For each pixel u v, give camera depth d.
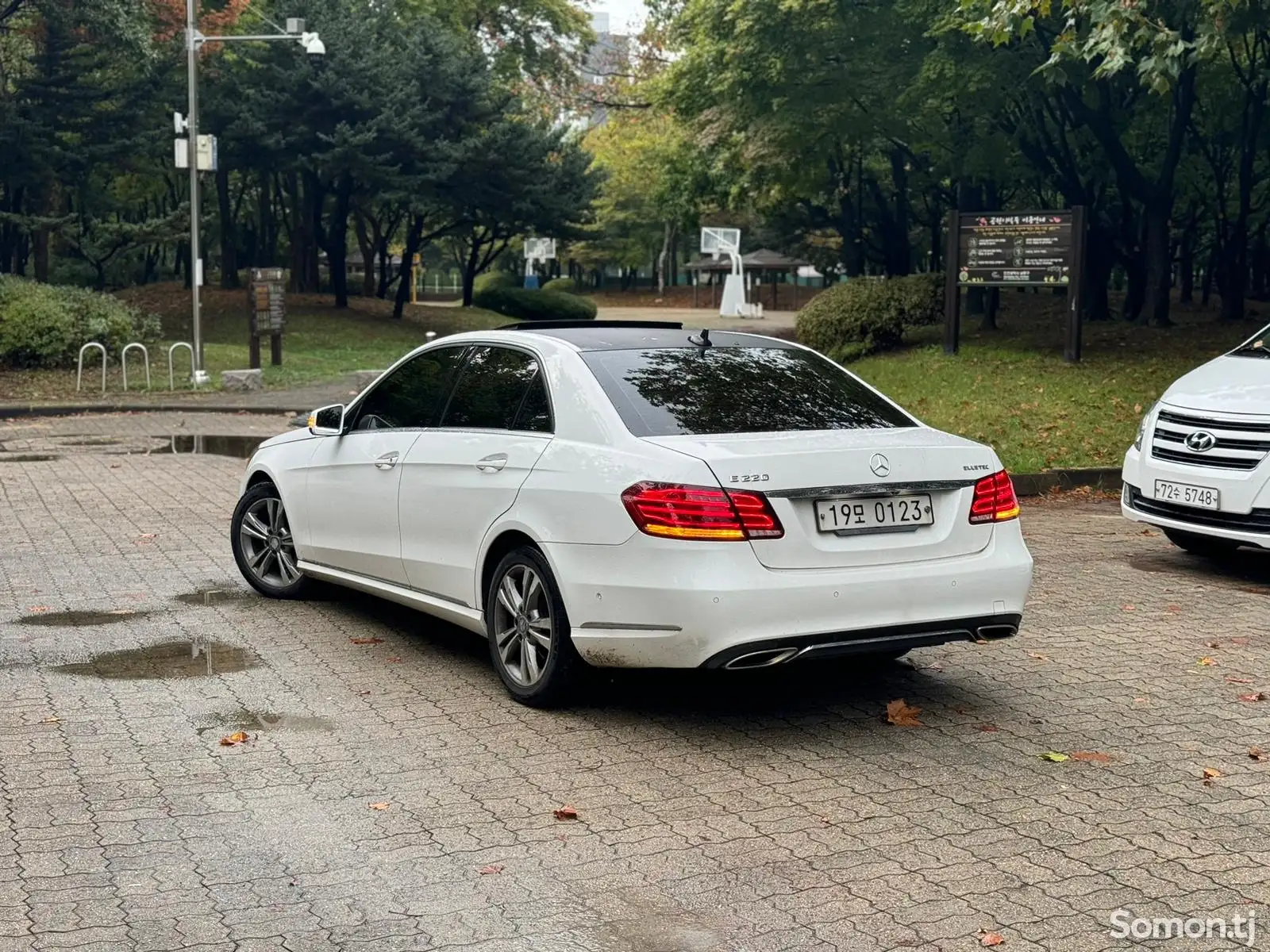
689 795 4.91
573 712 5.95
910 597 5.50
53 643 7.12
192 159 25.08
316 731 5.66
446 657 6.91
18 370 25.67
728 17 23.20
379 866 4.25
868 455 5.52
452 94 40.56
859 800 4.86
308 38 25.42
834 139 25.41
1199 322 24.52
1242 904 3.97
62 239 45.25
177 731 5.63
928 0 21.52
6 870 4.20
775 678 6.58
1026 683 6.48
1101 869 4.23
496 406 6.41
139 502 12.14
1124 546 10.27
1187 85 22.31
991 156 24.64
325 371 28.27
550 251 80.62
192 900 3.99
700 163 32.75
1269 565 9.55
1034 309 30.34
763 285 83.31
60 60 35.88
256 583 8.30
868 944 3.70
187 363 28.08
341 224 43.16
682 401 5.90
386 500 6.93
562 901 3.99
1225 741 5.57
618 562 5.43
